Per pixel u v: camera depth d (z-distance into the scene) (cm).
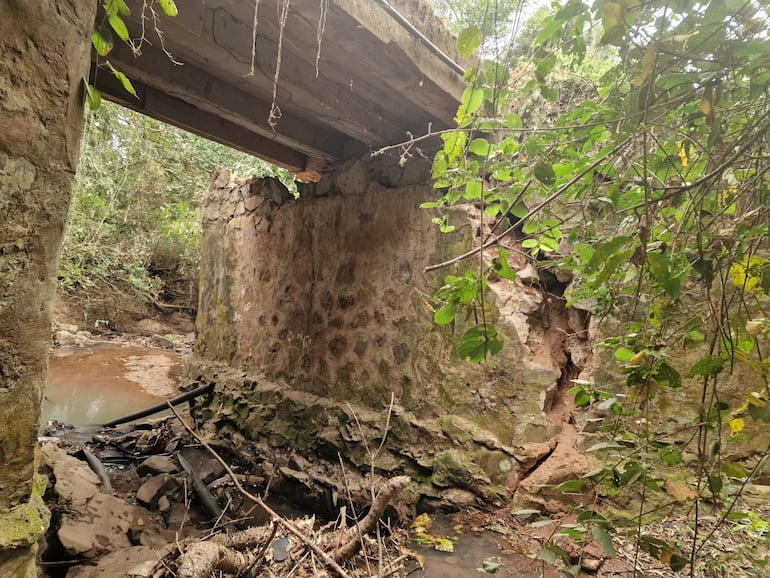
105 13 128
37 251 104
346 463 321
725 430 213
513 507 254
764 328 90
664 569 178
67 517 228
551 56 114
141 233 985
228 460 390
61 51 104
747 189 100
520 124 133
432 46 222
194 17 202
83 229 839
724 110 98
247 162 660
